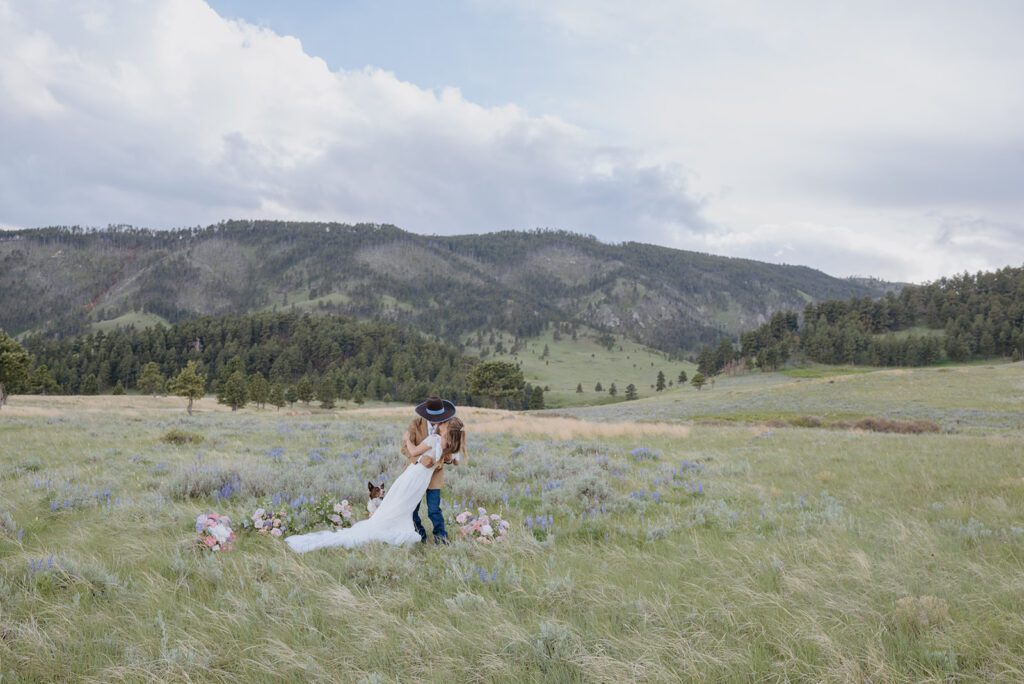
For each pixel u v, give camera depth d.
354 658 3.07
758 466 12.16
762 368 179.00
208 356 199.50
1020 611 3.66
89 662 2.97
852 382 82.88
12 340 56.00
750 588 4.20
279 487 7.68
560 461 11.16
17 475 8.57
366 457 10.85
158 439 14.12
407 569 4.46
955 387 68.62
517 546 5.19
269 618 3.47
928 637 3.28
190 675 2.86
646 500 7.97
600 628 3.44
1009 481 8.82
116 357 175.62
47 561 4.20
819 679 2.82
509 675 2.87
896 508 7.47
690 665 2.93
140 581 4.12
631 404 97.81
